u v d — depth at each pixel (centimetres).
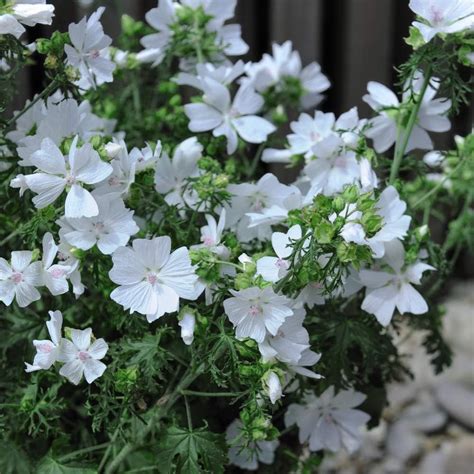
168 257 122
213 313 124
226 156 145
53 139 126
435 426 196
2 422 129
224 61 145
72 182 122
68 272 123
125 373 124
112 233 124
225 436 131
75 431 138
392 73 231
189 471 126
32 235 124
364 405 142
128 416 131
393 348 135
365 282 129
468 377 210
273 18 224
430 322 142
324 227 119
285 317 122
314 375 124
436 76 134
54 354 122
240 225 131
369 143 154
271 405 125
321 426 136
